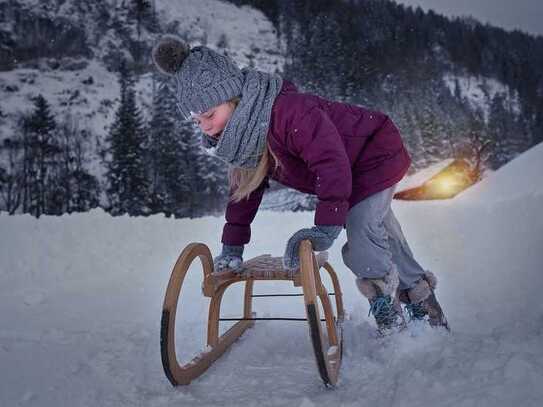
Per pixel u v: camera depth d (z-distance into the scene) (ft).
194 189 141.28
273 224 22.50
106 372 6.97
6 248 16.44
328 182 6.37
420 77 266.77
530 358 5.46
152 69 237.25
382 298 7.34
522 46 338.13
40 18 248.11
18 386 6.51
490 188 35.45
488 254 16.56
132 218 21.02
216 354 7.48
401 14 317.63
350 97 226.38
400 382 5.70
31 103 202.18
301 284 6.35
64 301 12.30
